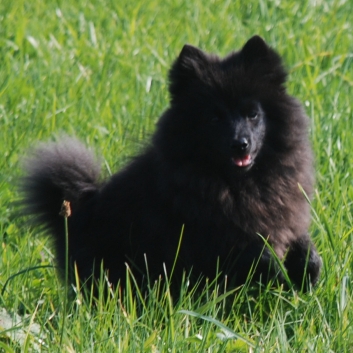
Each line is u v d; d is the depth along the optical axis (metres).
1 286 9.52
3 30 19.39
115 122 14.45
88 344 7.84
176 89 9.89
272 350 7.70
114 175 10.48
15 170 12.50
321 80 16.34
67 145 10.66
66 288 9.16
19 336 8.28
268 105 9.73
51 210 10.43
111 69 17.38
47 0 22.14
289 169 9.81
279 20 20.28
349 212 10.75
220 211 9.52
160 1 22.23
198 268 9.70
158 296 9.56
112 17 20.45
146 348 7.69
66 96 15.66
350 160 12.34
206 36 18.80
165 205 9.75
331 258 9.55
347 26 19.83
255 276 9.66
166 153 9.61
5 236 11.48
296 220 9.88
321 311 8.42
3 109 14.72
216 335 8.02
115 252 10.13
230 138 9.30
